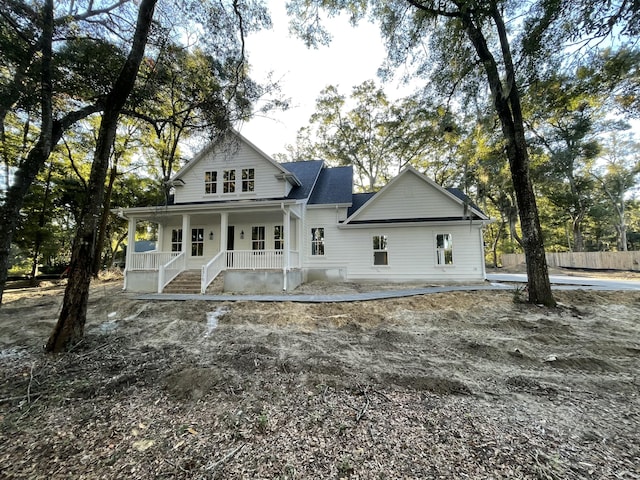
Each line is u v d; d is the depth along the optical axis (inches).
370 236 544.1
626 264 737.0
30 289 510.9
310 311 283.6
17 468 84.1
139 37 209.9
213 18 254.8
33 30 188.5
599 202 1023.0
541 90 281.0
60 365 166.6
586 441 92.8
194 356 180.1
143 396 129.3
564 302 304.2
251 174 541.0
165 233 557.9
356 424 103.7
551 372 150.9
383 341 206.2
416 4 299.3
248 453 89.0
